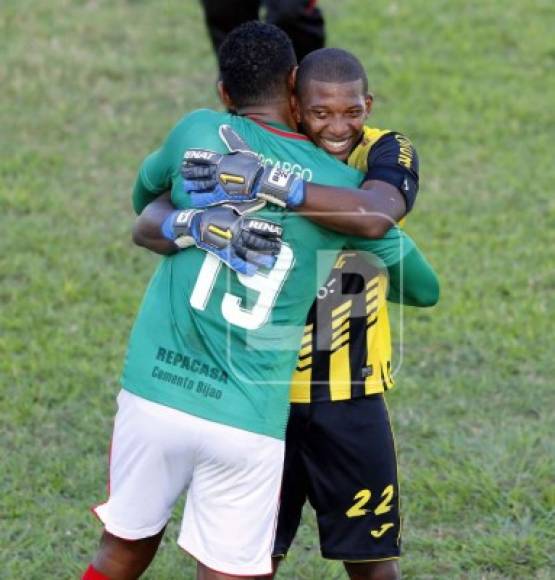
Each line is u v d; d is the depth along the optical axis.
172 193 13.95
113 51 39.50
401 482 19.28
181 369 13.41
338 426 14.12
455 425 21.09
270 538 13.60
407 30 41.41
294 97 13.88
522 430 20.86
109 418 21.23
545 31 41.28
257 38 13.81
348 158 14.15
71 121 34.88
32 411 21.27
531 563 17.33
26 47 39.34
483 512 18.55
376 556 14.47
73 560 17.33
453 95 36.69
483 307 25.36
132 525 13.68
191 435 13.23
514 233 28.77
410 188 13.60
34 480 19.34
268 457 13.31
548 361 23.20
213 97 36.62
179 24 41.84
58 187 30.97
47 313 24.81
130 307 25.16
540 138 34.03
